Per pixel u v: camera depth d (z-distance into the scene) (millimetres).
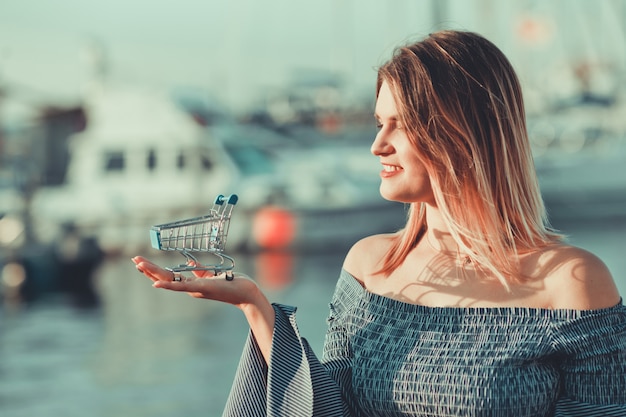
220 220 2133
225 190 26359
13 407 11406
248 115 31609
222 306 19875
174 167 26609
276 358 2221
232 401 2271
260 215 25859
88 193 26453
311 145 27703
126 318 18562
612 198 30266
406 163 2311
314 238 25922
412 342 2279
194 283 2160
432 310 2295
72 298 21562
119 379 13016
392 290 2400
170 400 11711
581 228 28672
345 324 2418
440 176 2268
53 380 12969
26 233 23016
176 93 27281
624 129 31859
